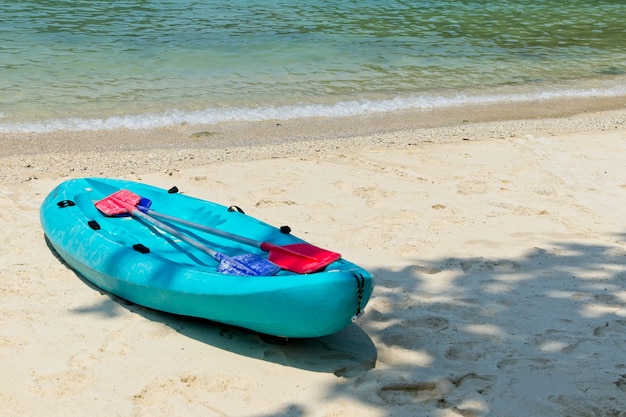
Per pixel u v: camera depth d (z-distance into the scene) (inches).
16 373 166.9
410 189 292.8
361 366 173.2
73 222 221.8
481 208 275.1
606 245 243.6
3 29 565.0
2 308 194.5
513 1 821.9
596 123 417.7
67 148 348.5
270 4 712.4
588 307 201.9
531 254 234.8
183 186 288.8
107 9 653.9
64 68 477.4
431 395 163.2
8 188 281.7
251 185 291.7
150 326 189.5
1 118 386.0
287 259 185.8
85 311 195.9
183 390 162.4
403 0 781.9
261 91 458.0
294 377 168.7
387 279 216.2
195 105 425.7
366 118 421.1
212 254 197.6
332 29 625.0
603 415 155.3
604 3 844.6
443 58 562.6
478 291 210.2
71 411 154.4
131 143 361.1
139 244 206.7
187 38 566.6
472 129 398.6
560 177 313.0
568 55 597.6
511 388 164.6
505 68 548.4
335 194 284.4
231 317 177.0
